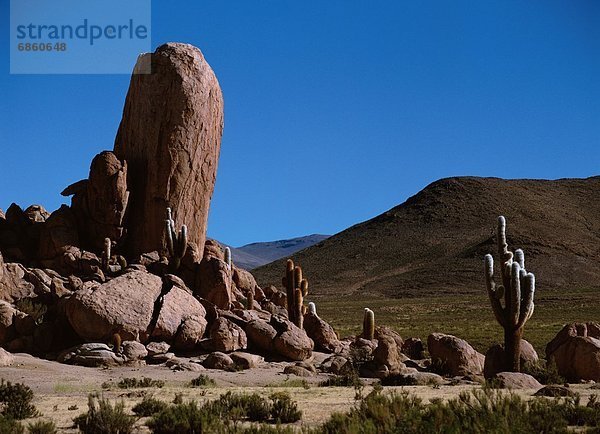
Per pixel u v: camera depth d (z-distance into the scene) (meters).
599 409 15.52
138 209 43.06
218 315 37.38
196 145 43.62
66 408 19.56
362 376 31.12
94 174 42.28
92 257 40.59
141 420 16.89
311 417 17.30
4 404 19.61
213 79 45.06
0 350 30.94
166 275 37.97
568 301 106.69
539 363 27.69
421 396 20.95
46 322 35.28
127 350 33.22
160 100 43.50
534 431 12.88
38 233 42.84
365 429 12.76
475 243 177.75
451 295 144.75
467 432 12.48
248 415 17.47
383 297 149.75
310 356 36.72
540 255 162.38
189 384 27.50
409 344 39.75
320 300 149.25
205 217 44.34
